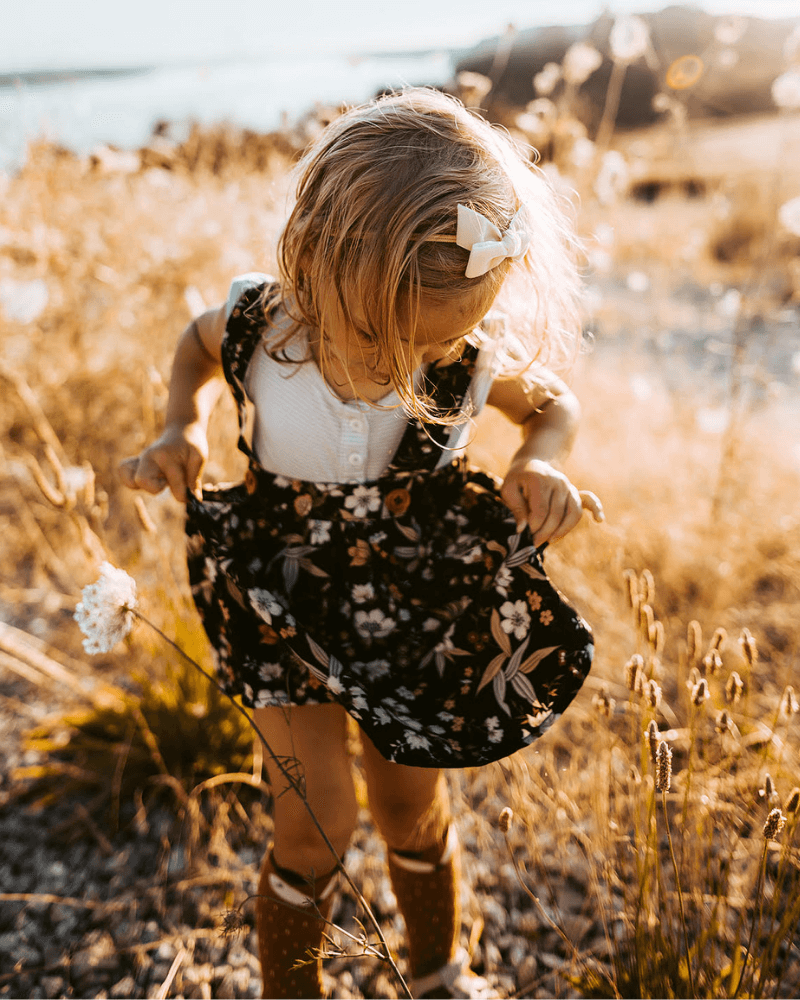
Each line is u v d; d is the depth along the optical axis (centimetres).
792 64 305
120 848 186
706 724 187
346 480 128
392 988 150
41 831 190
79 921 167
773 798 116
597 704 132
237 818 193
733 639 246
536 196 124
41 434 245
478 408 129
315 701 130
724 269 641
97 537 193
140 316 337
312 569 130
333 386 123
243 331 128
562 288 132
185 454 132
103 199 379
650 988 135
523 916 166
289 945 126
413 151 106
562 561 267
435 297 105
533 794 180
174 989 152
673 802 187
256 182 392
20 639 259
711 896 156
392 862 138
